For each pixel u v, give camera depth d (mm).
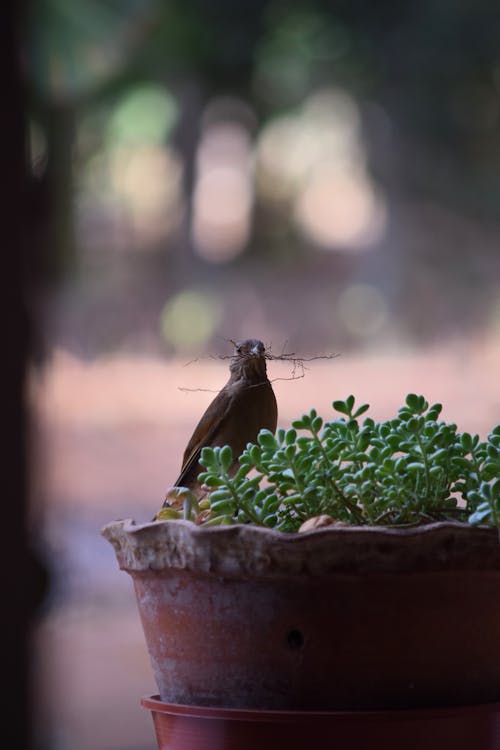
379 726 2102
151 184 27406
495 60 24281
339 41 24938
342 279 26828
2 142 5000
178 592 2230
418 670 2156
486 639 2197
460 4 24000
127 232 26969
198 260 27469
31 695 5445
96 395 20594
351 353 24953
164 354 25375
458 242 25609
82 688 8953
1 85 4988
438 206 25812
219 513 2303
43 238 7086
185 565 2188
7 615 5336
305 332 26297
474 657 2191
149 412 19500
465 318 25078
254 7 23938
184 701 2256
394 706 2152
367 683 2150
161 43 22984
